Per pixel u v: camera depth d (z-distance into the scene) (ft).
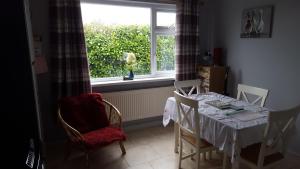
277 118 5.80
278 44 9.73
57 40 9.22
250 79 11.23
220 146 6.62
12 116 5.57
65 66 9.53
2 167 4.75
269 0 9.94
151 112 12.00
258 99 8.89
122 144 9.39
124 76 11.76
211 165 8.59
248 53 11.18
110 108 9.96
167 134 11.48
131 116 11.47
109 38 11.25
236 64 11.94
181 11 11.68
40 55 9.29
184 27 11.87
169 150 9.78
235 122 6.54
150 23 12.10
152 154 9.44
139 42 12.05
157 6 11.96
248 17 10.93
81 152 9.59
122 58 11.71
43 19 9.36
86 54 9.86
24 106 5.64
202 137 7.34
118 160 8.95
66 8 9.14
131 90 11.37
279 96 9.92
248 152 6.76
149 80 11.85
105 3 10.68
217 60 12.53
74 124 8.73
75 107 8.90
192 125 7.50
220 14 12.60
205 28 13.30
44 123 10.07
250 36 10.93
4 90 5.42
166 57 12.91
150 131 11.85
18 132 5.65
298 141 9.28
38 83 9.70
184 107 7.98
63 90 9.73
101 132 8.70
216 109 7.73
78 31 9.53
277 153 6.77
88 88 10.09
